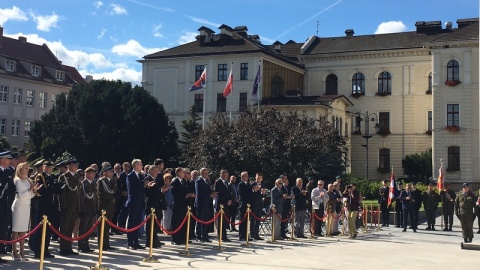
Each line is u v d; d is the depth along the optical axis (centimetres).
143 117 5228
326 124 3975
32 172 1603
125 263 1309
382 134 6097
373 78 6197
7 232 1320
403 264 1466
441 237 2261
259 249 1673
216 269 1256
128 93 5353
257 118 3812
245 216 1766
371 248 1816
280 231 1981
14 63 6888
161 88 6097
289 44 7012
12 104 6769
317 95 6303
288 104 5334
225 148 3691
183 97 5978
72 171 1397
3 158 1306
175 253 1500
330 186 2223
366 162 5938
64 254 1391
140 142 5194
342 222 2278
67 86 7531
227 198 1839
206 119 5828
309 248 1753
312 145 3572
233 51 5750
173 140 5488
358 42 6481
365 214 2461
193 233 1805
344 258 1544
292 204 2033
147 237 1577
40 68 7256
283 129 3634
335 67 6334
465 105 5197
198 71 5953
